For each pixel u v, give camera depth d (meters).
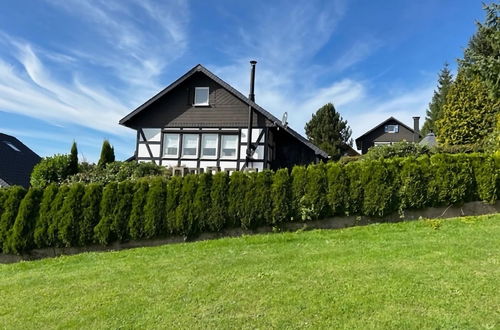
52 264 7.77
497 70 11.35
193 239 8.52
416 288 4.62
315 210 8.35
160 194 8.60
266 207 8.36
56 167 13.95
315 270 5.52
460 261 5.52
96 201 8.67
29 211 8.76
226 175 8.66
